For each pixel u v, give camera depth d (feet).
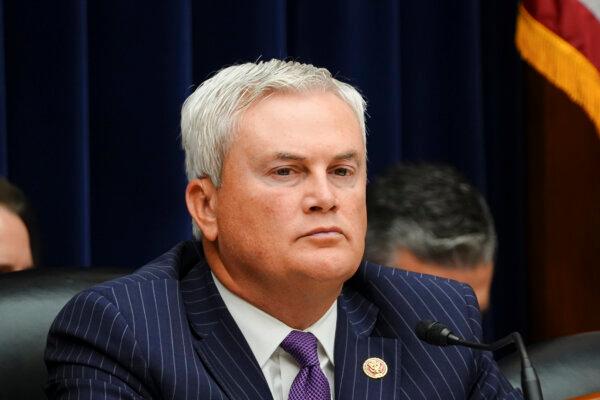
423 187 23.20
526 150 38.63
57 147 29.96
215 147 16.06
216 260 16.79
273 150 15.46
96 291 16.35
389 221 22.90
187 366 15.76
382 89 35.81
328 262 15.34
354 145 15.74
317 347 16.87
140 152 31.68
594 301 37.24
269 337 16.43
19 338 17.97
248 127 15.72
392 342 17.33
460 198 23.16
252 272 15.87
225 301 16.75
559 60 36.04
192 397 15.53
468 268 22.82
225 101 15.99
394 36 35.91
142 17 31.68
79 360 15.88
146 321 16.11
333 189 15.55
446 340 15.15
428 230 22.66
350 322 17.37
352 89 16.35
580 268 37.45
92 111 31.48
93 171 31.42
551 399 20.89
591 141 37.11
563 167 37.68
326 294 15.99
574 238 37.52
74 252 29.94
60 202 29.94
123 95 31.63
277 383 16.39
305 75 16.05
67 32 29.99
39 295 18.49
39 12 30.01
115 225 31.60
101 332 15.88
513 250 38.65
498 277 38.78
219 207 16.17
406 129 37.55
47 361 16.46
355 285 18.16
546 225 38.06
